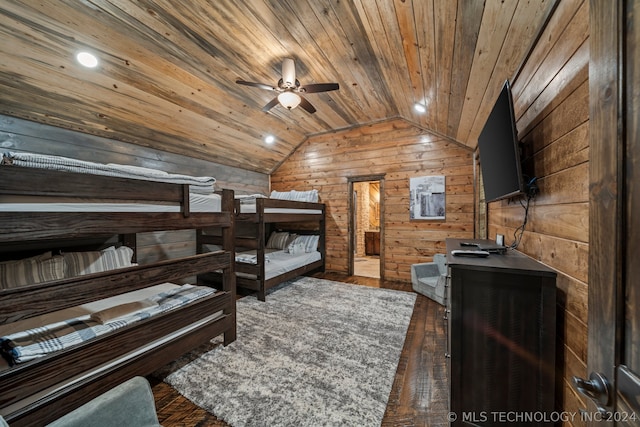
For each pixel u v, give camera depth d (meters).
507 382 1.20
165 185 1.81
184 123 3.46
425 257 4.28
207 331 2.09
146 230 1.71
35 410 1.20
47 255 2.30
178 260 1.89
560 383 1.18
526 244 1.62
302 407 1.59
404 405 1.62
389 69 2.55
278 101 2.88
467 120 3.04
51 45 2.08
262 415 1.53
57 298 1.31
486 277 1.23
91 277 1.43
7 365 1.20
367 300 3.51
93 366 1.41
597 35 0.58
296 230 5.48
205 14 2.00
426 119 3.78
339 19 1.94
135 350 1.63
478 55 1.78
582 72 1.02
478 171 3.77
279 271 3.83
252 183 5.30
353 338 2.45
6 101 2.28
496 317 1.22
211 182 2.15
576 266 1.06
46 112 2.52
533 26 1.38
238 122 3.93
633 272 0.48
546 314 1.12
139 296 2.31
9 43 1.96
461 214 4.04
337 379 1.85
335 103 3.79
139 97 2.83
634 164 0.48
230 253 2.33
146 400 1.03
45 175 1.28
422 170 4.30
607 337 0.54
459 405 1.28
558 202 1.22
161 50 2.42
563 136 1.18
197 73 2.82
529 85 1.60
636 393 0.46
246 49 2.44
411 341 2.42
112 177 1.53
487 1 1.31
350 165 4.90
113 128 3.02
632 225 0.49
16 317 1.18
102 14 1.98
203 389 1.76
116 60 2.39
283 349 2.25
